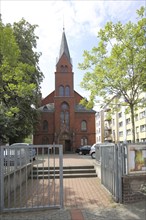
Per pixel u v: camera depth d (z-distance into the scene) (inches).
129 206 285.6
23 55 1162.0
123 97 608.4
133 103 588.1
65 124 2091.5
